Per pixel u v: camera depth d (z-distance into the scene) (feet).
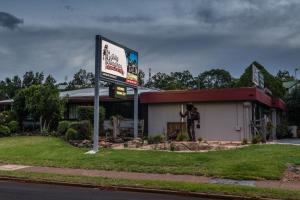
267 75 152.87
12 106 111.34
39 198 38.93
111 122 97.60
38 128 108.27
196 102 96.07
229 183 46.50
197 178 49.93
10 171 55.77
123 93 85.81
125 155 64.44
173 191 42.09
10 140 88.07
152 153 65.41
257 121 95.20
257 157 58.49
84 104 111.45
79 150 71.15
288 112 150.71
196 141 81.66
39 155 68.54
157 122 100.07
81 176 50.90
